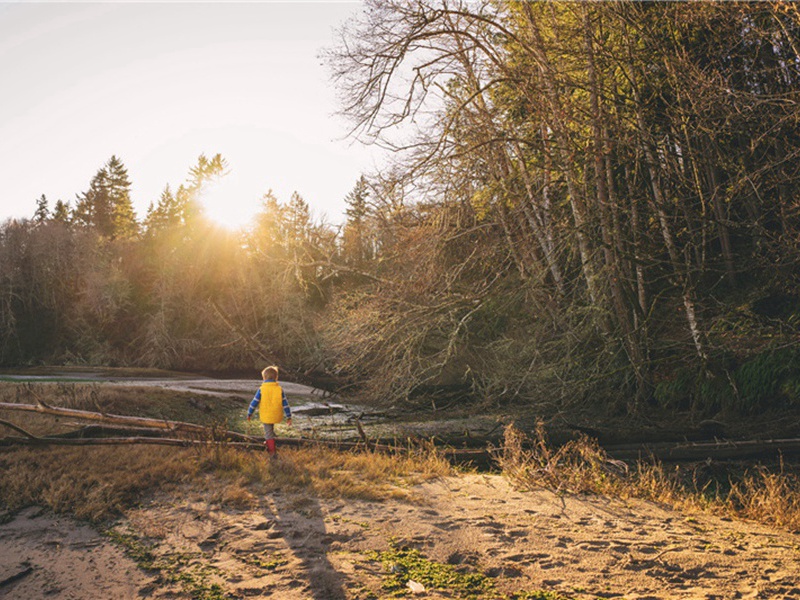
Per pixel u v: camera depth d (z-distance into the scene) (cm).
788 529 581
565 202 1802
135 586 411
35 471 678
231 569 441
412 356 1816
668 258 1848
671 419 1509
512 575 433
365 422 1725
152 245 5369
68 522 545
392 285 1828
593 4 1620
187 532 523
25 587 410
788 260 1427
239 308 4069
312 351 3381
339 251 2072
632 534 538
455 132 1648
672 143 1678
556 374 1659
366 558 464
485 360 2052
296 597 391
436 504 633
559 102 1616
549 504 649
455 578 426
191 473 715
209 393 1888
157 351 4294
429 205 1742
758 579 423
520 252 1831
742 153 1421
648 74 1634
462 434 1328
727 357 1509
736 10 1279
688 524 585
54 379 2378
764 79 1441
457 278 1856
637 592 402
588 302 1711
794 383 1277
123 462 735
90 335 4672
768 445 1068
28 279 4722
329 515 577
